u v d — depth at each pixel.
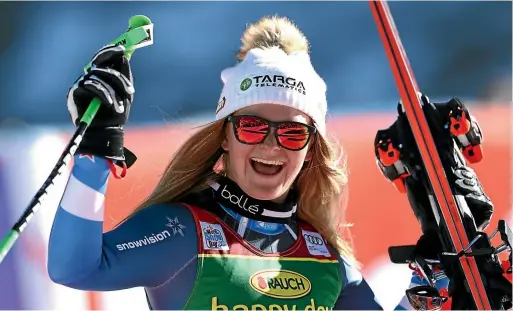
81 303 17.84
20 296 17.88
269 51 11.97
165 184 12.11
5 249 9.48
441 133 12.76
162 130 22.05
